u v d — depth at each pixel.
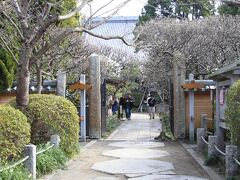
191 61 21.06
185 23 22.05
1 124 7.59
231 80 9.34
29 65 9.67
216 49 20.97
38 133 9.64
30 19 10.21
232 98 7.88
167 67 22.58
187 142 14.26
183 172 8.86
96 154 11.47
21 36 9.31
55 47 16.19
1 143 7.49
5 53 13.12
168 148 12.87
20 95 9.71
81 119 14.61
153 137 16.22
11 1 9.26
